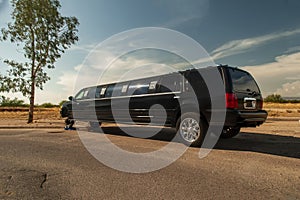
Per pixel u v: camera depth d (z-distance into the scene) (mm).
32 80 15406
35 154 5648
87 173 4156
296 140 7602
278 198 3107
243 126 6273
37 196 3176
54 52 16031
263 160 5020
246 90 6469
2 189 3414
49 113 26812
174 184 3609
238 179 3836
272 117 19688
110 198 3105
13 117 21844
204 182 3697
